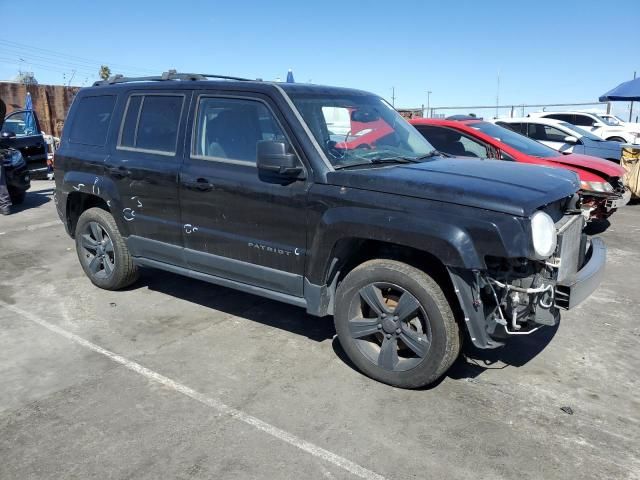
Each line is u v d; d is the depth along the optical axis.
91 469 2.87
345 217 3.55
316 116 4.04
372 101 4.75
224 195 4.20
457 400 3.53
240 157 4.19
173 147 4.62
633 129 18.86
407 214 3.36
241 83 4.25
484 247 3.13
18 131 14.28
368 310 3.84
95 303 5.29
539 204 3.19
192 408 3.43
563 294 3.36
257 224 4.07
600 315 5.03
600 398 3.57
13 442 3.10
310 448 3.03
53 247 7.57
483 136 7.51
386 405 3.46
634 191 10.67
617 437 3.14
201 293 5.56
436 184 3.38
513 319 3.29
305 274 3.90
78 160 5.47
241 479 2.79
